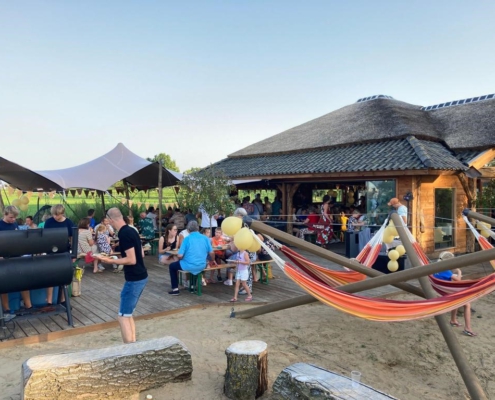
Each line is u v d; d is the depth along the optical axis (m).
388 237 6.88
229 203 13.33
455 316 7.12
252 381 4.33
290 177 14.61
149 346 4.54
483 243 6.71
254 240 5.37
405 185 11.93
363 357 5.82
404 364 5.75
